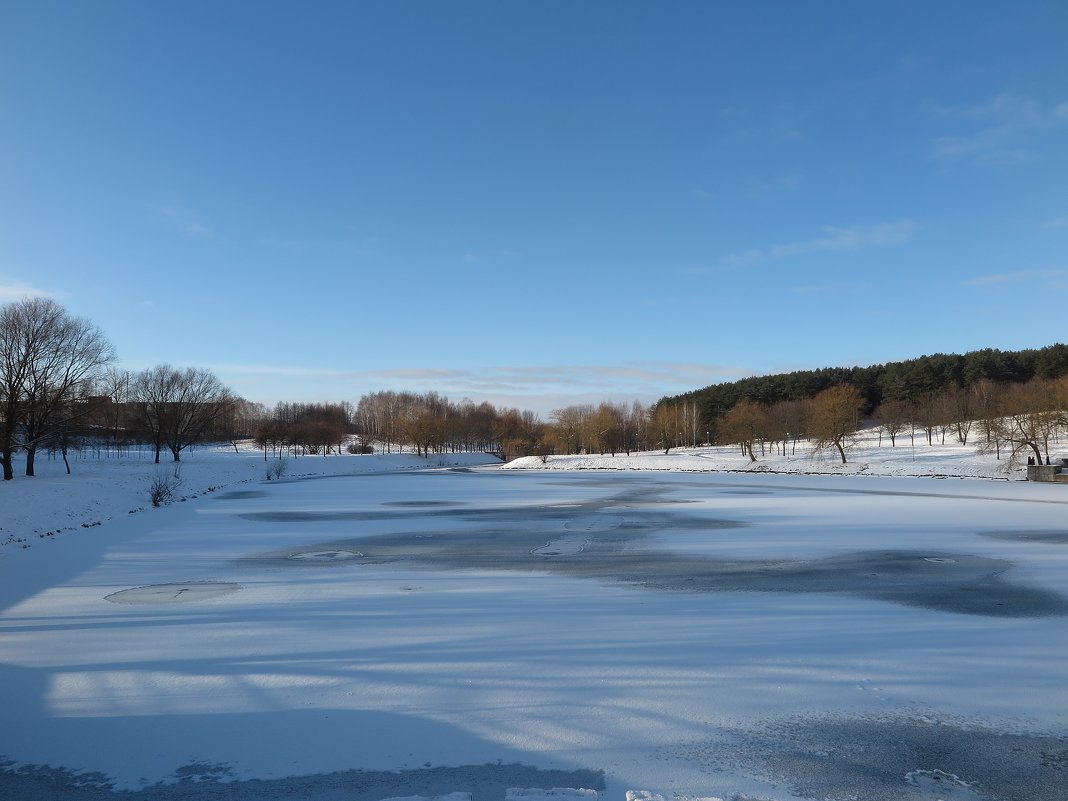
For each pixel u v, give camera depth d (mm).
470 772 6016
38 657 9320
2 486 30078
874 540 20016
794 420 83062
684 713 7250
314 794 5684
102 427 74875
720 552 18125
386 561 17219
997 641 9742
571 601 12469
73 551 19156
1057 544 19031
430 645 9711
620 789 5684
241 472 65312
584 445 111438
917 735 6699
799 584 13859
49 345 44906
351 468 86125
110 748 6574
